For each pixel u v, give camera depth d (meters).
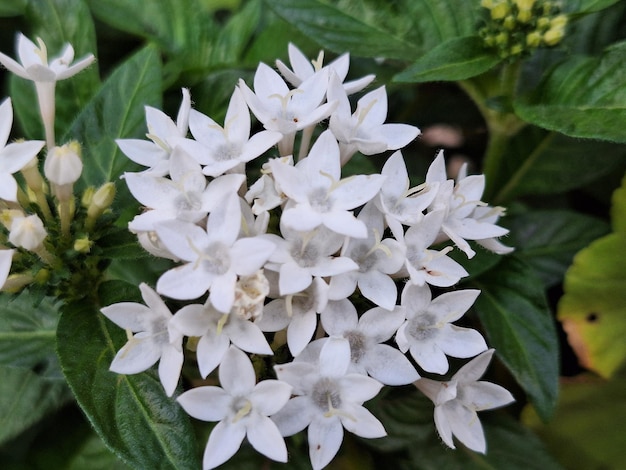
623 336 0.18
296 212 0.12
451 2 0.18
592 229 0.19
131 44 0.23
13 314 0.16
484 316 0.16
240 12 0.21
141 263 0.18
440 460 0.17
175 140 0.13
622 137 0.15
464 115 0.22
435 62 0.16
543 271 0.19
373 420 0.12
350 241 0.13
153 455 0.13
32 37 0.19
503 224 0.19
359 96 0.19
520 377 0.16
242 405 0.12
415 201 0.13
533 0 0.16
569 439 0.18
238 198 0.12
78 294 0.15
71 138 0.16
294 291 0.11
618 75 0.15
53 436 0.17
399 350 0.13
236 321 0.12
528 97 0.17
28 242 0.13
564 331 0.20
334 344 0.12
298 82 0.14
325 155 0.13
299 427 0.12
